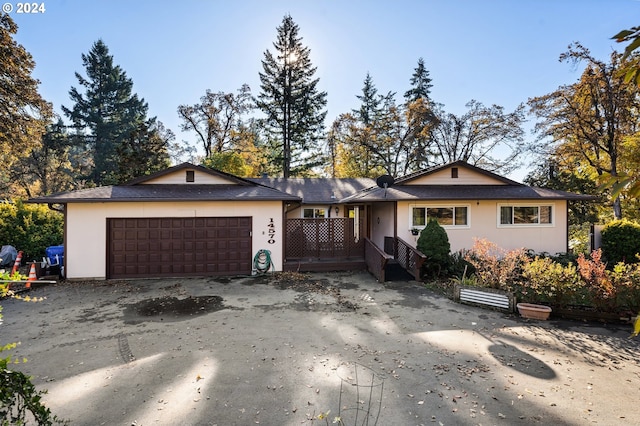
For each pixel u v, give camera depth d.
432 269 10.50
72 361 4.98
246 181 12.95
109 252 10.70
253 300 8.27
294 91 31.44
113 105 37.69
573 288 6.84
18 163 29.25
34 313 7.25
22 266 12.62
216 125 29.03
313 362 4.95
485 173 13.99
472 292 7.79
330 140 32.75
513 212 12.92
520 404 3.88
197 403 3.91
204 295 8.73
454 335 5.99
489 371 4.66
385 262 9.96
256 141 35.19
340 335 6.00
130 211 10.80
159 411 3.76
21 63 16.86
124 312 7.33
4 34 16.06
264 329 6.29
